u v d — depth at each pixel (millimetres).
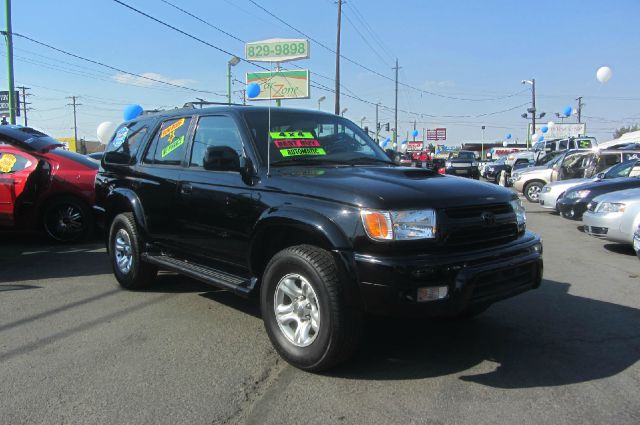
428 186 3836
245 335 4656
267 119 4793
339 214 3625
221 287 4555
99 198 6566
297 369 3934
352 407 3350
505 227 4004
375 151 5305
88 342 4488
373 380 3740
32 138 9031
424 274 3393
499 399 3445
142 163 5859
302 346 3850
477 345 4414
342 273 3568
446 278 3457
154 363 4051
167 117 5758
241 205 4332
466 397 3475
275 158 4434
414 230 3496
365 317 3670
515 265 3789
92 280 6656
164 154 5570
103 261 7801
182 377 3801
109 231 6395
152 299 5781
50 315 5219
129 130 6430
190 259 5215
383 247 3459
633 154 15078
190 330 4785
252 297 4367
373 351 4281
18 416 3250
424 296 3398
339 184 3793
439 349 4324
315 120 5145
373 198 3541
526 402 3402
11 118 17969
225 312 5312
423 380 3738
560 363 4039
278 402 3422
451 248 3643
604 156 15234
